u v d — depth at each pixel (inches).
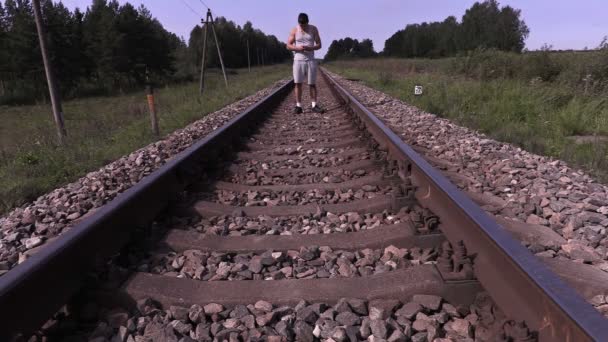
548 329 67.4
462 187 177.0
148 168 225.8
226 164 219.0
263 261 112.3
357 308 90.6
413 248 115.4
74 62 2331.4
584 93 397.7
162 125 397.4
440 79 637.3
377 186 173.2
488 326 80.4
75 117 768.3
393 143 196.1
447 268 96.7
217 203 157.9
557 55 621.6
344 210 149.1
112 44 2564.0
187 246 122.7
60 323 88.5
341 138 290.8
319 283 99.4
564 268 105.0
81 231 97.0
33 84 2261.3
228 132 256.8
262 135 309.7
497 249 84.8
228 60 5191.9
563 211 147.2
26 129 738.2
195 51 4461.1
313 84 426.0
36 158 261.7
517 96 406.6
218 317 90.0
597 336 55.9
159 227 138.7
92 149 285.9
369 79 976.3
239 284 100.8
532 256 79.1
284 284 100.0
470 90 469.7
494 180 190.7
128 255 116.6
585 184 179.0
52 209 167.9
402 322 86.6
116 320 89.2
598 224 136.6
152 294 95.4
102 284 97.2
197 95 781.9
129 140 323.6
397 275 99.0
